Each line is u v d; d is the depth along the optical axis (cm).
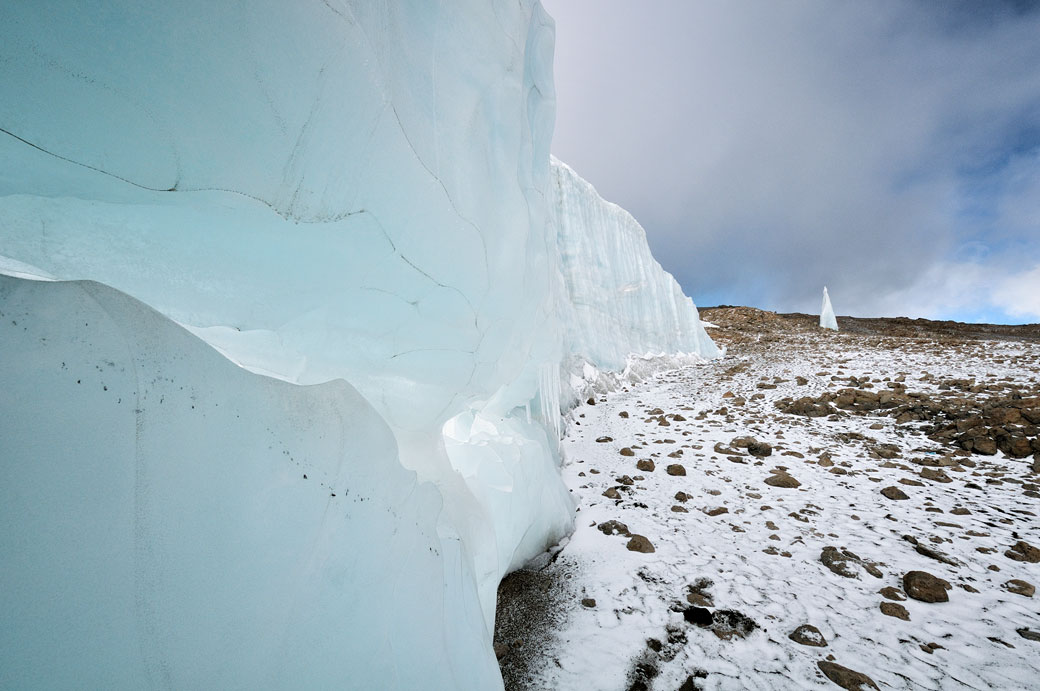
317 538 113
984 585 299
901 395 805
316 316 138
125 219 96
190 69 74
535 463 366
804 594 294
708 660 237
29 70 65
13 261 102
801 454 604
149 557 77
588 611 281
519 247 188
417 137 116
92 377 77
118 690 68
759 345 1606
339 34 87
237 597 89
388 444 154
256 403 108
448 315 164
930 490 477
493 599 233
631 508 456
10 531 63
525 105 192
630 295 1233
